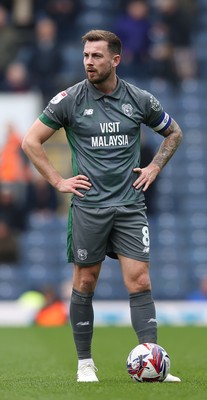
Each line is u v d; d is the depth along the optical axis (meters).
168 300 52.56
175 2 63.62
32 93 56.84
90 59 19.08
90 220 19.33
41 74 58.78
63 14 62.53
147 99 19.69
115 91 19.45
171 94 61.22
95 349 31.38
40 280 52.69
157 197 57.09
